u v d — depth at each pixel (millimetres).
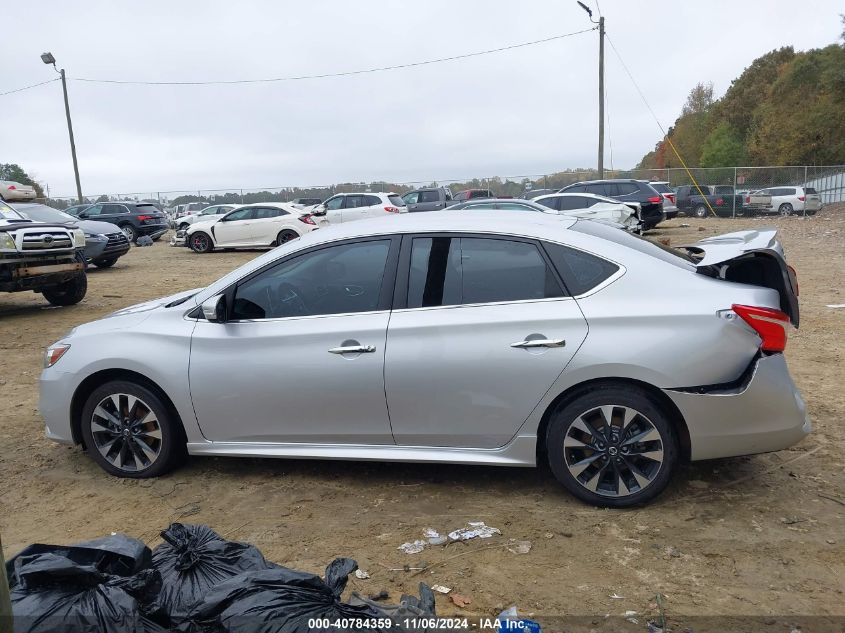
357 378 3963
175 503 4125
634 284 3746
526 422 3814
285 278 4219
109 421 4473
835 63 44906
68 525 3898
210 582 2508
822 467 4293
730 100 69875
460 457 3932
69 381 4453
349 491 4207
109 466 4512
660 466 3705
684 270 3834
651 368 3594
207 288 4430
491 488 4168
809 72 51500
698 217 33594
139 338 4352
